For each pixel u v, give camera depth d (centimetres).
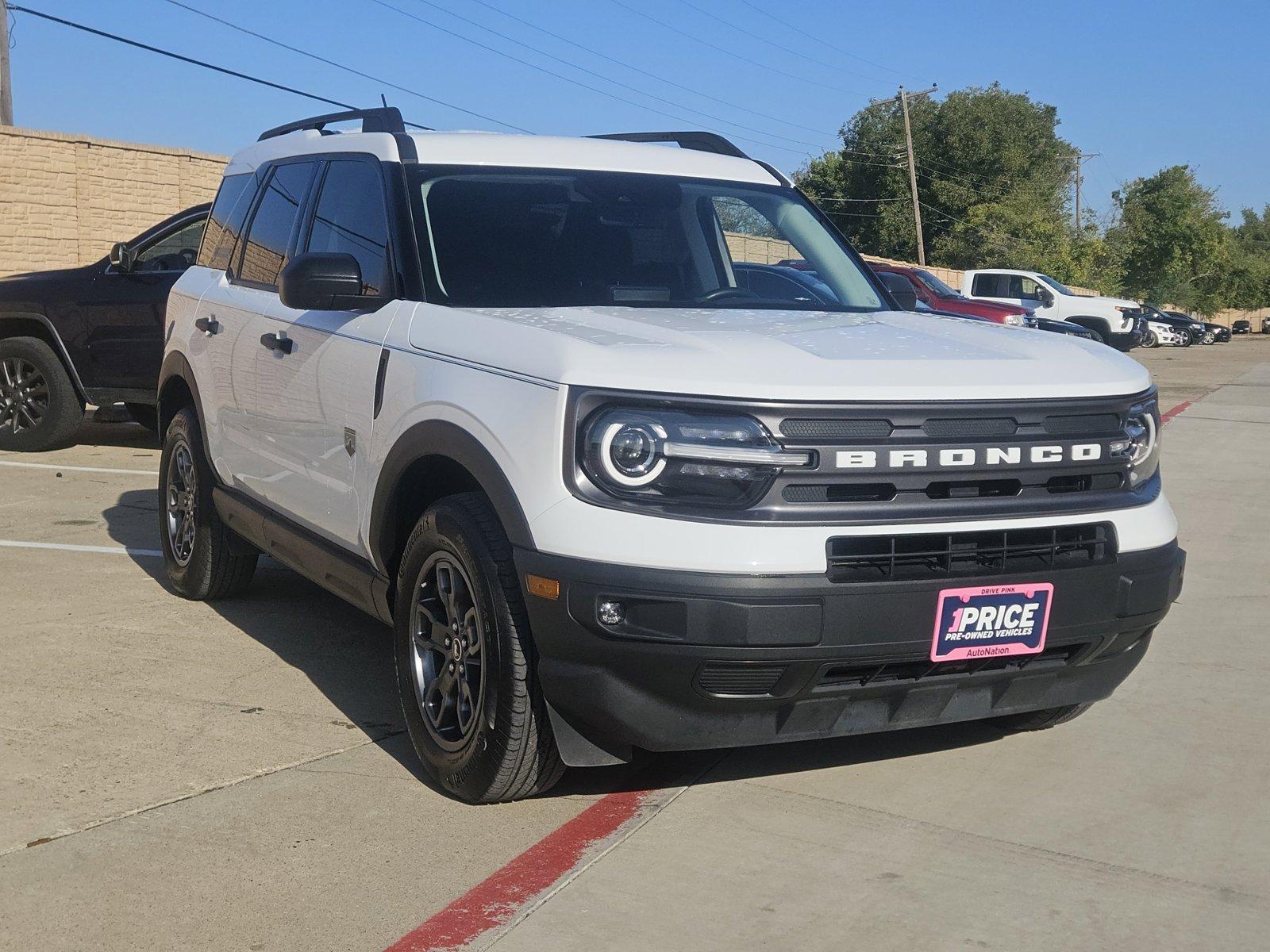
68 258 1505
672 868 324
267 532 493
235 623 549
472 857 330
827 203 7112
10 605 566
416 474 384
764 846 337
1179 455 1191
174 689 459
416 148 443
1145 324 3731
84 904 302
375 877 318
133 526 741
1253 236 12700
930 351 359
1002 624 333
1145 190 8012
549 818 355
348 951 283
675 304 421
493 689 342
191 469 573
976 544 332
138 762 388
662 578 309
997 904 307
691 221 459
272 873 319
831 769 394
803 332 373
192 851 330
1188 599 627
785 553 310
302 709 442
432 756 371
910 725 349
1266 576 681
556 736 339
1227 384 2178
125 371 983
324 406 433
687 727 326
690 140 549
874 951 284
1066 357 371
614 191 455
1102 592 346
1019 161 6738
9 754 392
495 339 354
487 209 429
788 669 315
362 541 411
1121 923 299
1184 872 325
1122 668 376
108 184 1546
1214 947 288
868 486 323
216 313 543
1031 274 2792
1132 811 364
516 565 327
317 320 446
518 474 329
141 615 555
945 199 6675
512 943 286
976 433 333
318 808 360
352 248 444
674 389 316
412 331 389
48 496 829
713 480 314
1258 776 393
